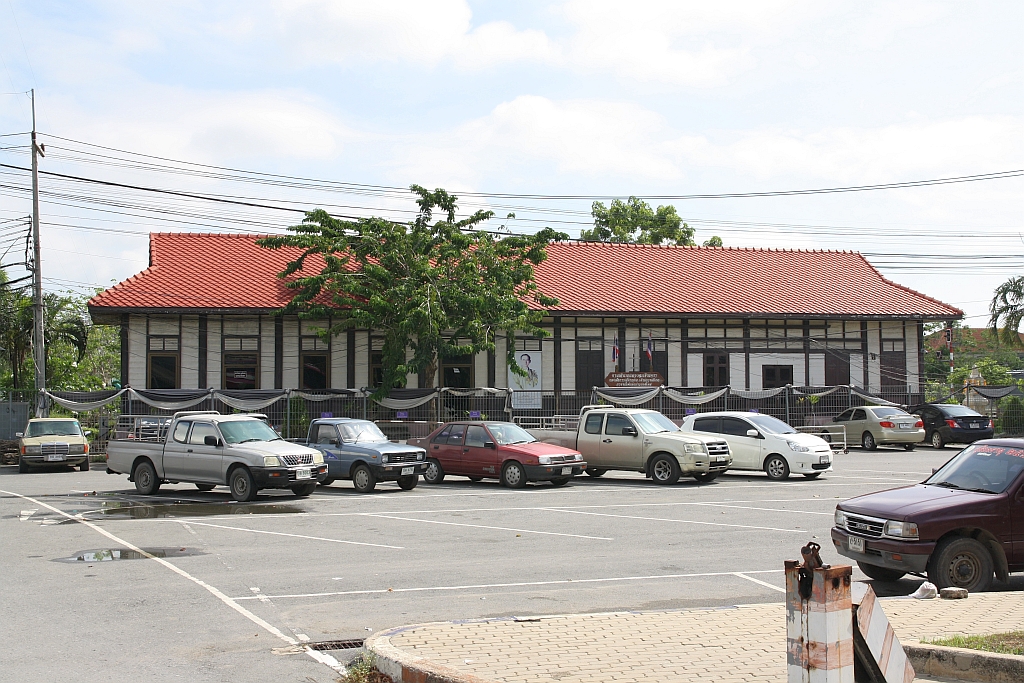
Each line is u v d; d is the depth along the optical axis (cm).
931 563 998
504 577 1095
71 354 4672
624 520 1570
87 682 691
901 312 3794
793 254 4409
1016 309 3959
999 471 1073
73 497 2011
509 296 3142
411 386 3428
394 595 1001
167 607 946
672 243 6072
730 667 691
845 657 520
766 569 1137
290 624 877
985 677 676
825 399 3419
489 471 2172
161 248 3600
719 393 3259
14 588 1038
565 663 701
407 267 3173
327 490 2130
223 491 2116
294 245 3209
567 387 3553
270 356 3303
